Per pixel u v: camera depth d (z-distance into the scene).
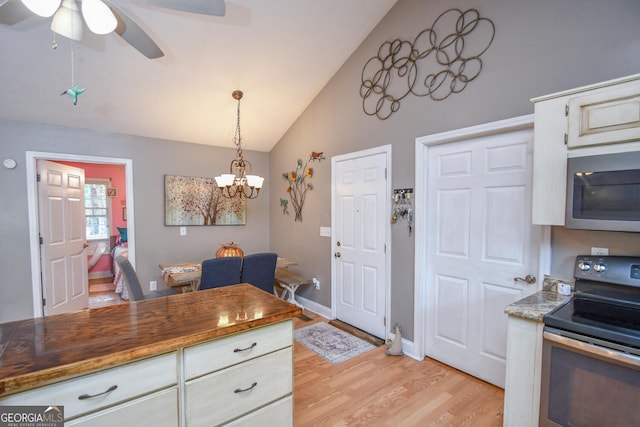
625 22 1.63
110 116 3.40
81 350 1.11
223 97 3.52
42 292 3.35
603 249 1.72
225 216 4.46
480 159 2.33
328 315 3.72
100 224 6.07
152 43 1.92
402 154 2.80
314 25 2.87
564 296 1.78
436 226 2.63
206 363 1.29
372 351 2.84
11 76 2.70
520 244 2.12
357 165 3.29
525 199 2.09
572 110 1.53
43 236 3.35
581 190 1.52
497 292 2.25
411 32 2.72
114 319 1.43
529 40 1.99
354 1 2.74
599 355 1.26
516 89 2.05
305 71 3.39
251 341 1.43
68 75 2.81
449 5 2.43
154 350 1.15
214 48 2.88
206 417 1.30
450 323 2.55
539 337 1.48
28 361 1.02
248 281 3.03
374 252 3.13
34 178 3.25
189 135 4.05
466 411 2.01
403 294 2.82
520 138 2.11
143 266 3.88
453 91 2.40
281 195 4.57
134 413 1.13
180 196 4.09
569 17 1.82
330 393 2.21
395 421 1.92
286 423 1.55
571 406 1.36
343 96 3.43
